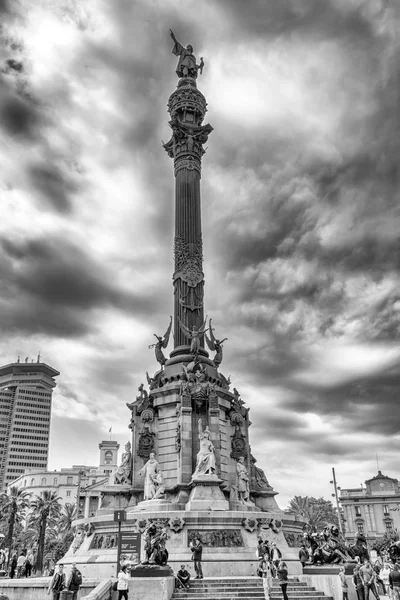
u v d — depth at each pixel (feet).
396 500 407.03
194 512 107.96
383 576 111.34
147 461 135.13
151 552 82.28
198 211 166.40
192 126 172.55
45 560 306.96
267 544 99.40
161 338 154.92
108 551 106.73
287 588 84.69
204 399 136.56
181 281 157.48
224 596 80.53
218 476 127.24
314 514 337.31
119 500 131.95
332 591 81.66
